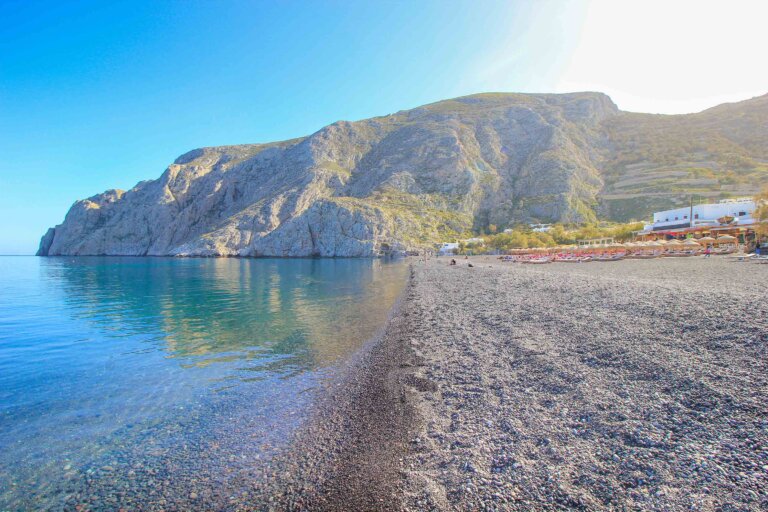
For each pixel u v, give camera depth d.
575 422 7.80
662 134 186.88
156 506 6.68
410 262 91.69
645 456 6.40
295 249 146.88
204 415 10.23
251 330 20.70
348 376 12.69
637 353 10.91
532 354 12.17
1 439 9.20
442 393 10.31
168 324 23.05
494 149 190.75
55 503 6.90
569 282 27.23
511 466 6.62
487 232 153.25
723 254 53.81
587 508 5.45
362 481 6.90
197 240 162.38
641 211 134.38
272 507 6.45
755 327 11.48
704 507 5.17
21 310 29.25
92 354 16.58
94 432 9.45
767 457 5.99
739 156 144.25
